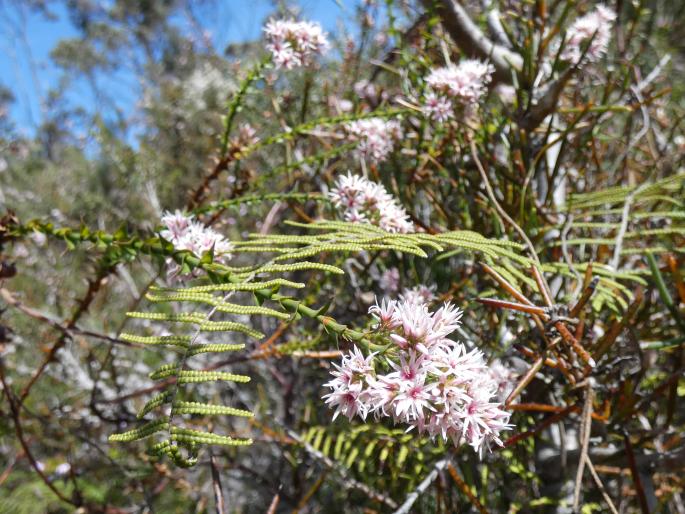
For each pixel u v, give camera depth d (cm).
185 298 14
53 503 43
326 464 30
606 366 22
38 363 45
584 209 31
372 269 35
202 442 11
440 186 33
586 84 40
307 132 31
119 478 40
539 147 30
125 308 49
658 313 29
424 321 13
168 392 12
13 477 46
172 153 61
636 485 20
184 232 21
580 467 17
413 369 13
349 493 32
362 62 46
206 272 19
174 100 64
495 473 28
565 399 22
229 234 42
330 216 35
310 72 36
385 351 13
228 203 27
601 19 32
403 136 33
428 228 29
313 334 32
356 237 18
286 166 30
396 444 30
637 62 40
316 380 41
